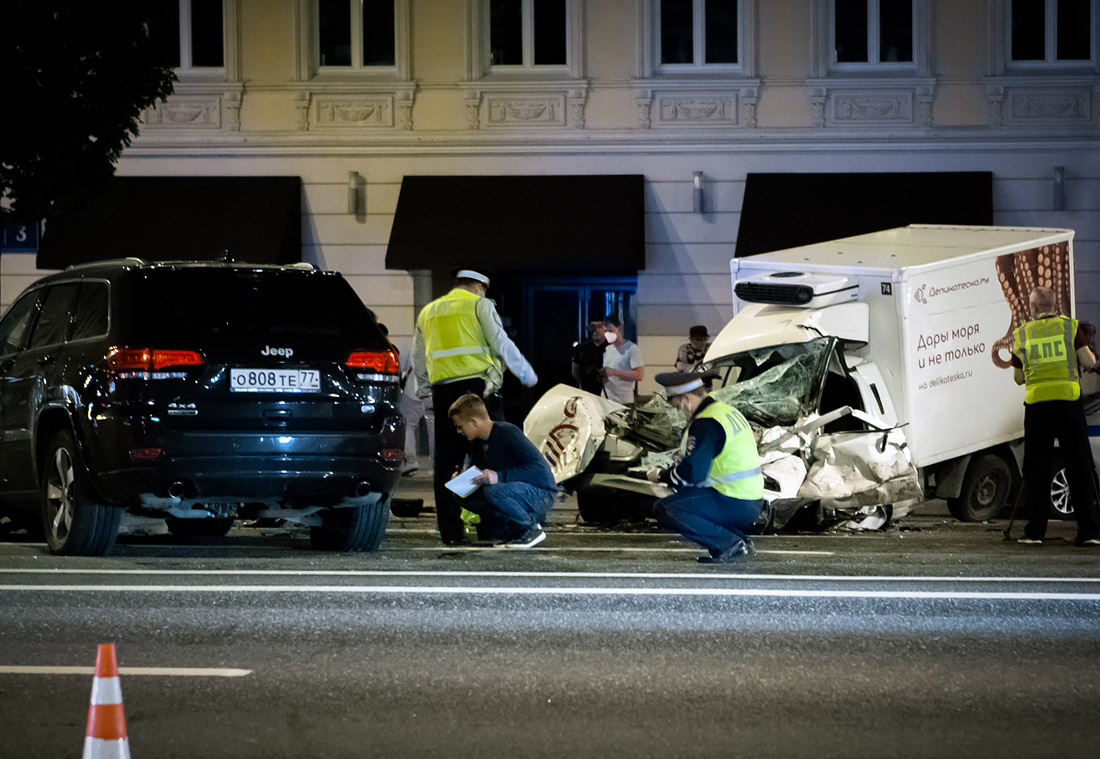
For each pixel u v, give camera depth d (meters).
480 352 23.06
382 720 11.56
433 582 17.86
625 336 47.59
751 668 13.39
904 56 47.12
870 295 28.31
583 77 47.12
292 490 20.08
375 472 20.61
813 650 14.15
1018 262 30.22
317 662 13.54
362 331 21.03
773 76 46.97
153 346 19.69
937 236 31.73
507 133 47.28
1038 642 14.61
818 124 46.91
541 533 22.66
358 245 47.69
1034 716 11.79
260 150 47.59
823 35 46.75
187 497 19.69
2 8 36.12
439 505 23.03
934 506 32.94
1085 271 46.91
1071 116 46.75
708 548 20.38
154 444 19.50
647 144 47.03
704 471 20.11
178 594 16.91
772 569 19.42
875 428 27.28
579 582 17.89
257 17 47.66
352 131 47.50
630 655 13.87
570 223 46.03
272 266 20.98
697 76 47.03
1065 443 24.06
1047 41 46.88
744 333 28.64
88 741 8.71
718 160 47.06
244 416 19.94
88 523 20.44
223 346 19.95
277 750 10.73
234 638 14.56
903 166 46.88
